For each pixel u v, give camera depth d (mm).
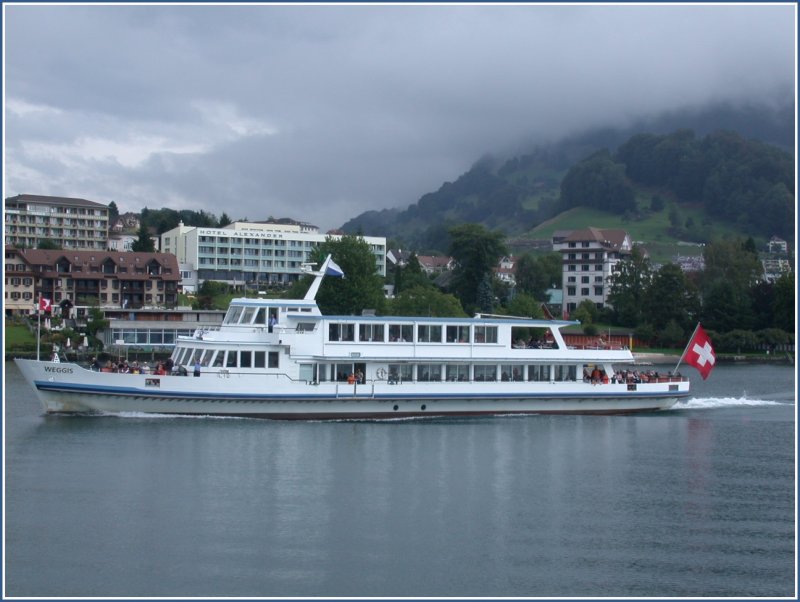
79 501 48312
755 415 80625
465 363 72938
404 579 38688
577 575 39500
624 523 46469
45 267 177125
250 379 67688
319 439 63344
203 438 62156
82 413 67438
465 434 66938
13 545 41938
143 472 53906
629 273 196250
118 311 159250
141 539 42844
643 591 37844
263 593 37000
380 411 71375
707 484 54344
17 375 110812
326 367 69625
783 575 39750
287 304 69625
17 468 54219
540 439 66312
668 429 72125
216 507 47688
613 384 77438
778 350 174250
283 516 46469
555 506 49250
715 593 37812
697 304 184875
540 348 76688
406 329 71188
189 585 37719
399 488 51875
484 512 47906
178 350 70688
